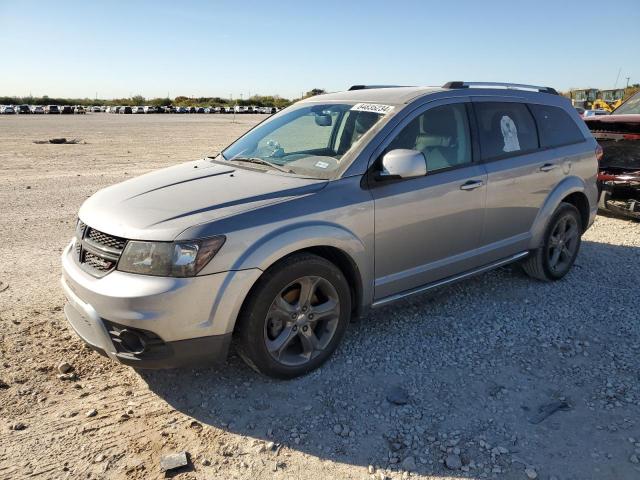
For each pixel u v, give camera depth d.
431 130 4.14
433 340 4.10
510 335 4.19
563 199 5.29
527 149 4.88
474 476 2.69
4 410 3.16
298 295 3.48
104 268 3.16
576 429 3.05
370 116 4.05
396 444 2.93
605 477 2.68
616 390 3.44
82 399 3.30
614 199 7.73
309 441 2.95
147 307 2.94
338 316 3.65
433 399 3.34
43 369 3.60
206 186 3.60
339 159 3.79
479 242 4.51
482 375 3.62
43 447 2.87
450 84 4.45
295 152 4.15
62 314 4.43
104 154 16.75
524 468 2.75
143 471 2.71
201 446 2.90
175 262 2.97
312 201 3.44
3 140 21.14
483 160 4.46
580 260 6.07
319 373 3.62
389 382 3.53
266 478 2.68
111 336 3.08
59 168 13.38
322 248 3.56
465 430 3.04
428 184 3.99
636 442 2.94
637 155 7.43
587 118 7.81
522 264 5.34
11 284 5.07
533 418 3.15
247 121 41.88
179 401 3.31
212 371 3.64
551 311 4.63
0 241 6.54
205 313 3.06
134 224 3.13
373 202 3.68
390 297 3.99
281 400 3.32
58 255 6.01
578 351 3.95
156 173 4.20
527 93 5.11
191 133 26.98
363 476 2.70
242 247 3.12
